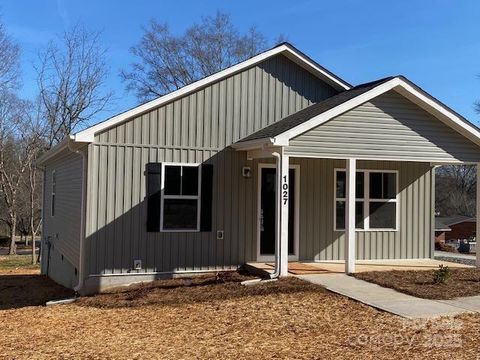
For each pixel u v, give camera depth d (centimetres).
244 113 1268
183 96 1208
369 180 1366
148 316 859
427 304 842
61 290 1365
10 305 1151
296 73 1330
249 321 786
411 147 1131
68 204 1391
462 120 1141
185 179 1202
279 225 1067
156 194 1173
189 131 1211
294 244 1293
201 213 1209
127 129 1156
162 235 1180
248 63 1261
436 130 1150
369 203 1364
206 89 1232
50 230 1767
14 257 2877
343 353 622
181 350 660
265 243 1270
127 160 1155
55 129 2833
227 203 1235
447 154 1156
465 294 914
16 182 3197
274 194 1280
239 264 1240
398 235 1384
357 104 1080
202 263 1210
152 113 1179
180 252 1194
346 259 1113
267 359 610
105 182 1138
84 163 1136
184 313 862
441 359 587
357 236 1352
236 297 940
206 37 3769
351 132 1089
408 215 1398
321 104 1253
